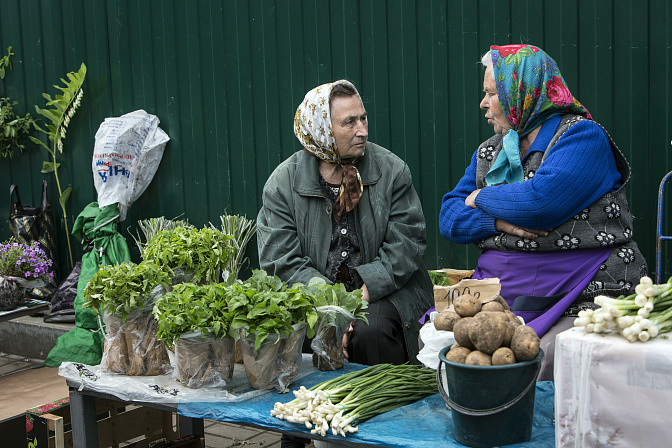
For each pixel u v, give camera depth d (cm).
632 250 245
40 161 565
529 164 253
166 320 221
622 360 155
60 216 560
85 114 535
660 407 152
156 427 308
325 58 427
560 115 253
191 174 493
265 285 232
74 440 257
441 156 397
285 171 313
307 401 204
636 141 342
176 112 493
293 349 227
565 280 242
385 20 404
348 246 306
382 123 413
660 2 330
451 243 401
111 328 248
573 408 163
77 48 532
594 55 347
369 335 283
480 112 383
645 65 336
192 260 267
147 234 494
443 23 387
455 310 201
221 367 230
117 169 493
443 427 192
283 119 449
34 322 516
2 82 577
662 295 158
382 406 205
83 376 248
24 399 377
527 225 241
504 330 174
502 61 254
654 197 340
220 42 466
